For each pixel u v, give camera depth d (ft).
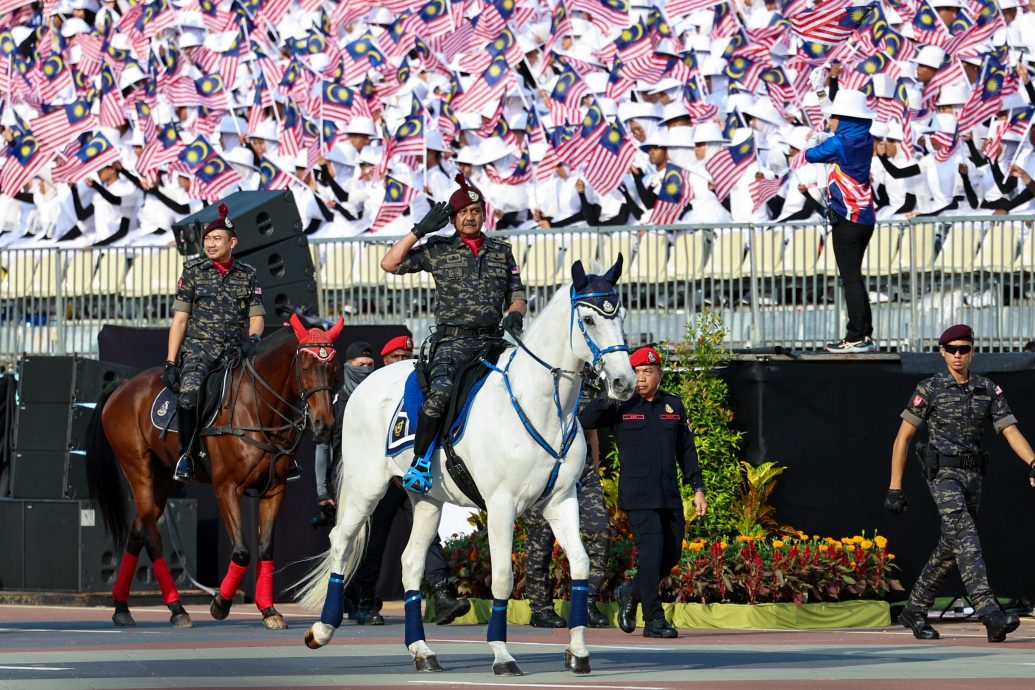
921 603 129.59
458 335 101.91
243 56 266.16
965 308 171.94
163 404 139.85
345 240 194.29
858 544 148.77
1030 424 158.71
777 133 233.55
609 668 100.94
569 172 234.38
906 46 233.76
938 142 227.40
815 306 174.60
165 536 173.99
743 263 177.58
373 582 143.43
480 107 246.88
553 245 188.44
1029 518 156.97
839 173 162.81
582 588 96.27
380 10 261.24
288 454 135.64
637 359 127.95
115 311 201.98
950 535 125.39
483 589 152.35
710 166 227.20
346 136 252.62
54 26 280.31
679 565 142.82
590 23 248.73
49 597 168.86
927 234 173.37
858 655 110.83
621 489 128.36
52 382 172.55
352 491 107.14
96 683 88.69
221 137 263.90
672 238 182.09
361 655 109.60
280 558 173.17
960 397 126.00
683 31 242.37
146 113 266.16
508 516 95.66
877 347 172.14
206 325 137.80
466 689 86.69
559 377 94.84
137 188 264.72
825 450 158.81
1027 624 147.43
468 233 102.58
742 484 155.84
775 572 142.10
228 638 125.80
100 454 146.41
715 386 155.43
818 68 237.04
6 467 195.72
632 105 235.81
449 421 98.48
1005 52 229.86
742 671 98.17
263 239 179.93
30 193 271.28
